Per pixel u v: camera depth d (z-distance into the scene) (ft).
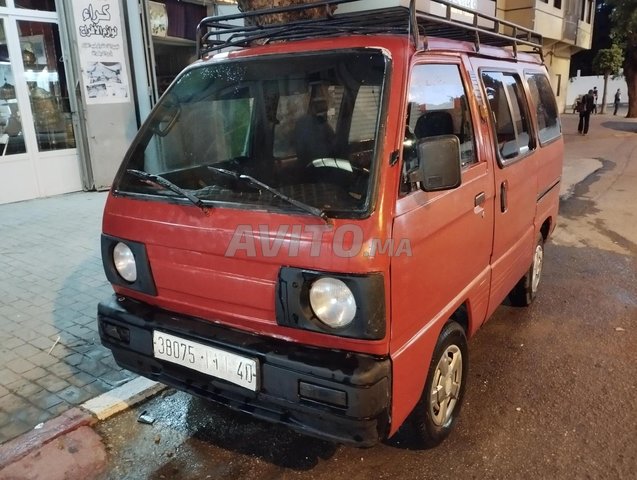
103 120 28.37
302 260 7.38
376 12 9.59
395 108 7.82
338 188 7.70
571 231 24.79
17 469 9.08
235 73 9.57
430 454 9.64
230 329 8.38
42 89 27.22
